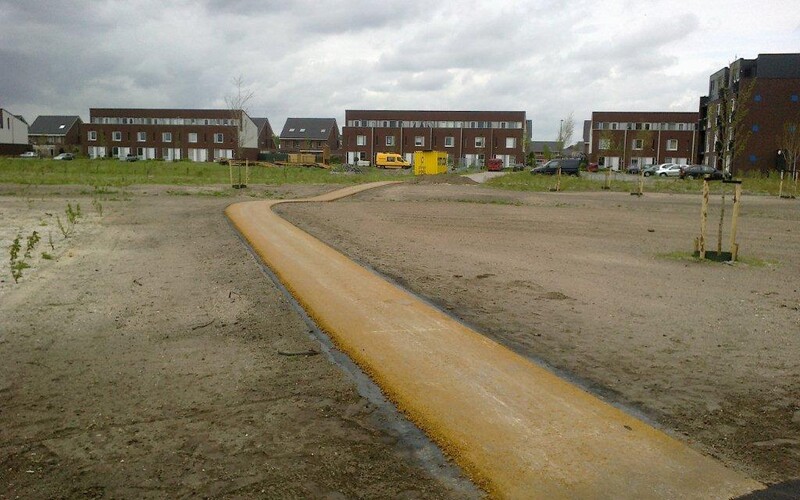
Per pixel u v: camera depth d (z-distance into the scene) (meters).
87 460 3.16
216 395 4.04
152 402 3.92
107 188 25.45
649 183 40.97
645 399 4.08
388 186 32.31
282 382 4.27
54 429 3.53
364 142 91.12
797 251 11.91
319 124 111.06
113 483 2.93
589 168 67.81
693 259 10.39
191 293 7.01
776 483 2.97
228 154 94.56
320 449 3.28
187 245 10.68
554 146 136.88
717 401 4.06
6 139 87.44
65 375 4.42
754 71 57.62
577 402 3.88
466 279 8.17
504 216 18.42
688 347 5.28
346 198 24.55
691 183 40.06
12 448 3.29
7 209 16.47
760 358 5.00
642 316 6.35
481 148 89.81
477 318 6.08
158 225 13.62
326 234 12.70
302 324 5.72
